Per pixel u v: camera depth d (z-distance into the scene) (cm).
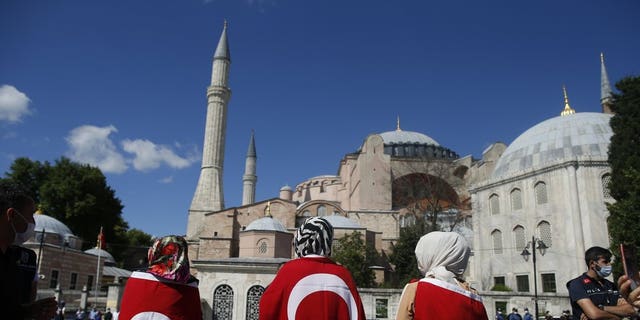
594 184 4366
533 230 4612
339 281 483
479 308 448
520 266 4662
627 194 3362
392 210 7056
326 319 461
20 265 513
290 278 482
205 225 6625
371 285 5147
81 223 6825
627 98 3625
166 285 529
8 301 467
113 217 7225
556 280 4281
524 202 4772
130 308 520
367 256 5641
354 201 7694
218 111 8112
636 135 3475
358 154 8225
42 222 5278
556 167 4512
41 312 496
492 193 5166
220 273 3247
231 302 3191
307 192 9450
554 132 5088
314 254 508
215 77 8256
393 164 7606
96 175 7025
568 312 3338
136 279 534
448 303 434
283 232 5531
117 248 7369
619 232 3036
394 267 6034
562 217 4381
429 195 6378
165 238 556
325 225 521
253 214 6719
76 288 4988
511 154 5338
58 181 6712
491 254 5022
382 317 3641
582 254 4153
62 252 4753
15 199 491
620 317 567
